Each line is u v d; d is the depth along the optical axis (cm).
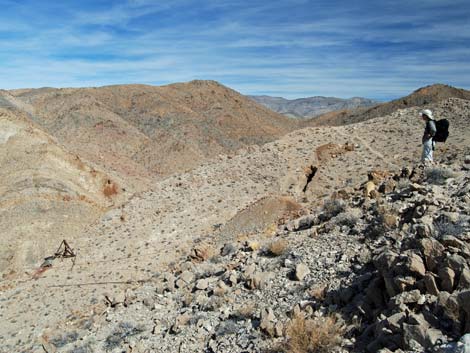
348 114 15888
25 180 5216
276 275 970
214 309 970
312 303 750
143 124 12488
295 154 3962
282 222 1664
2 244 4384
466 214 701
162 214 3591
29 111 11300
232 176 3906
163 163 10200
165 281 1530
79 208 5284
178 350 856
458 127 3581
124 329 1128
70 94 13000
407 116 4306
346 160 3397
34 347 1823
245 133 13812
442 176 996
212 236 2600
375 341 527
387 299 613
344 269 816
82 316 1897
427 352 461
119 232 3531
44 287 2908
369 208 1074
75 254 3391
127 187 6925
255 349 700
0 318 2611
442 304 498
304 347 598
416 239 664
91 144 9950
